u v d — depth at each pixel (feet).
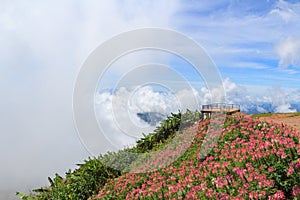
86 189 42.83
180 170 37.47
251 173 29.35
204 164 36.55
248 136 39.68
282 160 29.63
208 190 29.27
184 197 30.53
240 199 26.45
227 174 31.22
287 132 36.50
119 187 39.06
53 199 44.27
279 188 27.43
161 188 33.78
